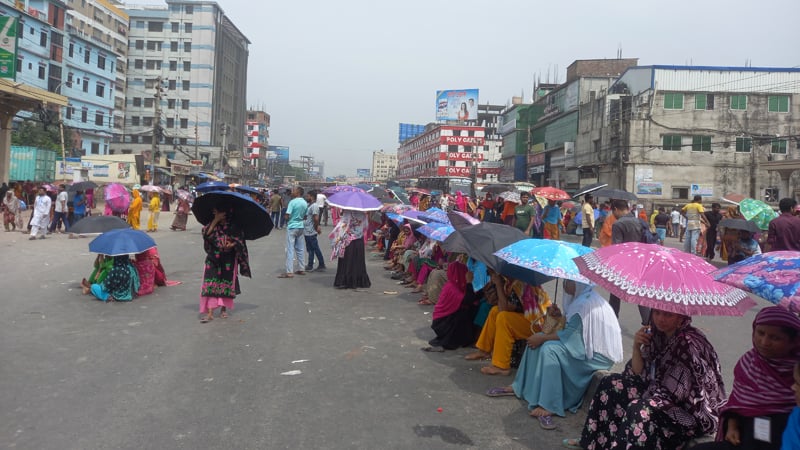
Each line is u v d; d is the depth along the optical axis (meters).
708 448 3.21
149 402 4.65
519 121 64.06
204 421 4.30
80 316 7.54
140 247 8.44
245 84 91.25
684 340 3.60
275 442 3.98
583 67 54.78
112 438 3.96
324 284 10.56
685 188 37.97
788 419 2.77
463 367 5.88
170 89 72.75
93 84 54.66
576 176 46.88
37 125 44.00
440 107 95.19
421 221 9.48
